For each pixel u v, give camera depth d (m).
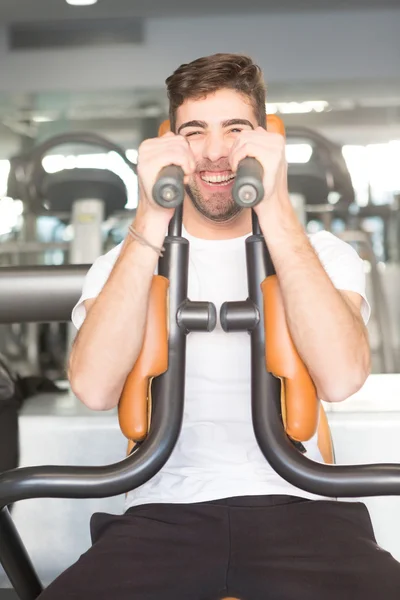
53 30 4.77
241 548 1.26
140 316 1.29
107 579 1.20
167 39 4.74
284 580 1.17
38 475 1.08
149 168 1.10
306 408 1.11
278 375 1.11
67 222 4.77
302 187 3.97
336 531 1.29
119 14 4.65
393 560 1.22
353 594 1.13
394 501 1.89
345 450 1.92
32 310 1.84
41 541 1.96
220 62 1.45
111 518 1.36
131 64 4.76
